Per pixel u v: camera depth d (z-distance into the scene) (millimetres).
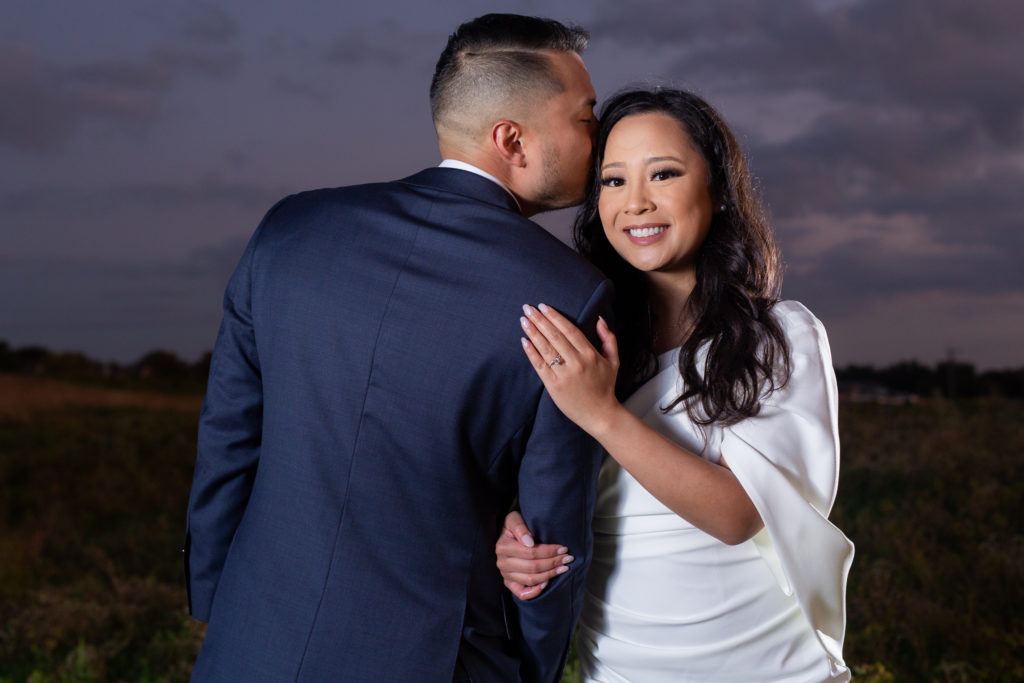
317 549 1500
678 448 1599
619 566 1829
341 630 1476
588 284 1530
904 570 5312
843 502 7723
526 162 1761
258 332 1639
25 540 7219
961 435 10859
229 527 1796
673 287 1974
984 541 5871
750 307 1793
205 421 1777
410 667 1481
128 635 4832
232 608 1562
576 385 1475
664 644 1785
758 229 1935
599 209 1917
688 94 1855
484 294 1500
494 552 1620
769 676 1770
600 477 1830
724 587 1759
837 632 1802
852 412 16344
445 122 1745
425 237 1552
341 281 1549
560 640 1689
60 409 20656
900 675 3973
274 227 1681
